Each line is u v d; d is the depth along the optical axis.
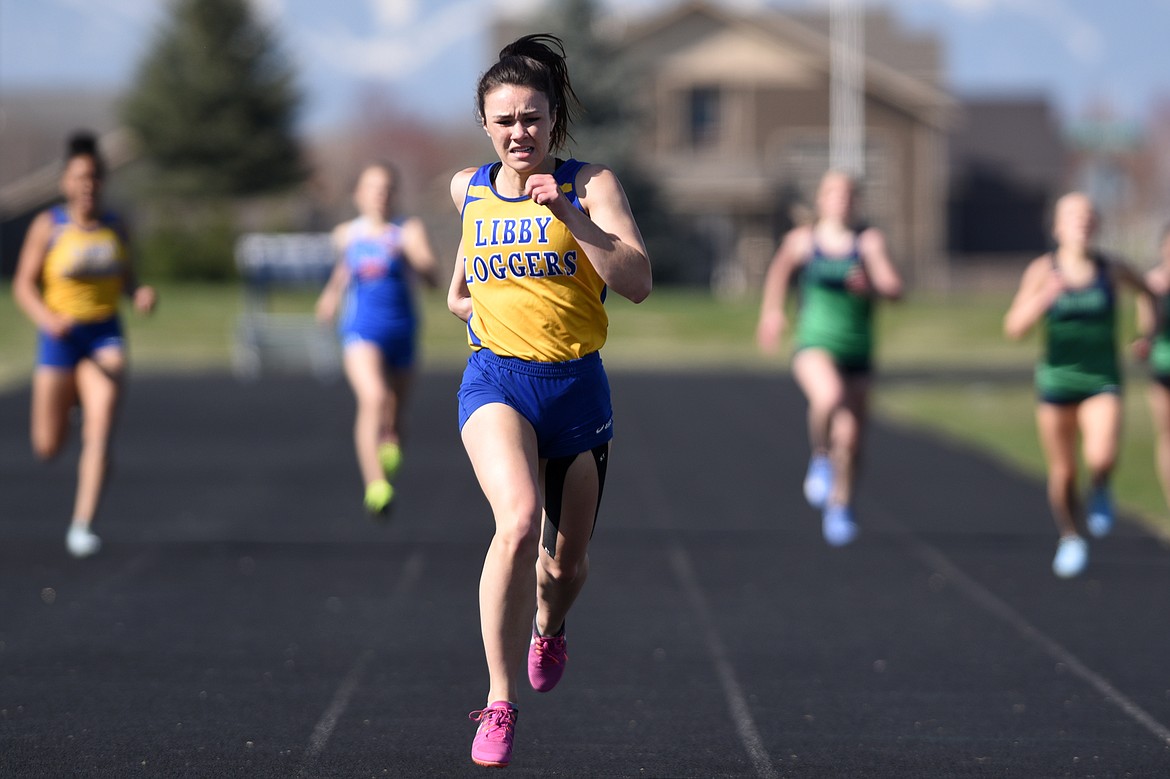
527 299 15.91
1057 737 18.17
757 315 120.69
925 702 19.84
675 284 163.38
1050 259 28.84
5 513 35.38
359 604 25.88
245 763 16.67
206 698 19.61
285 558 30.20
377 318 32.78
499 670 15.55
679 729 18.45
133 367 87.12
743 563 30.31
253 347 85.25
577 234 15.03
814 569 29.70
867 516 36.59
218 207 174.50
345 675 20.94
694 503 38.59
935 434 56.16
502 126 15.28
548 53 16.17
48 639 22.98
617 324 114.81
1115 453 28.52
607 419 16.56
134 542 31.77
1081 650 22.98
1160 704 19.78
